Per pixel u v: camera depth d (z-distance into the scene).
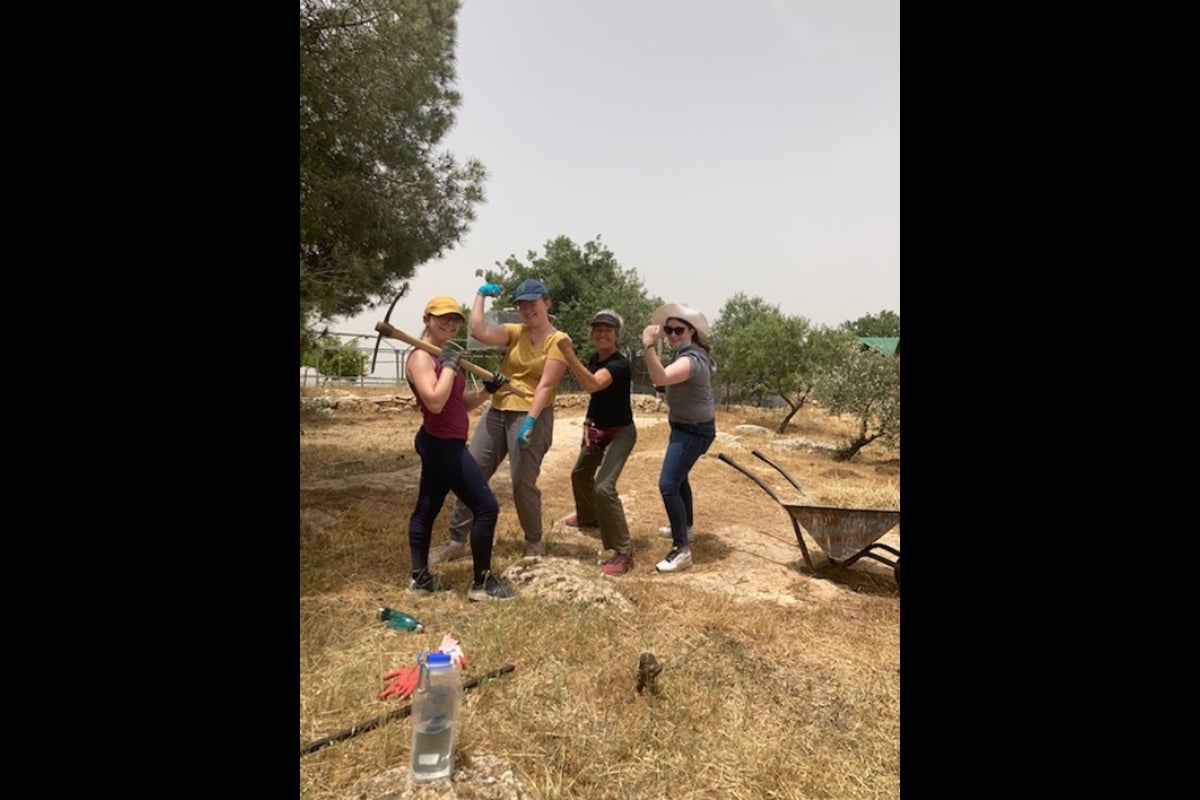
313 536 4.69
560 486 7.62
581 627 3.18
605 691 2.67
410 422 14.89
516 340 4.43
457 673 2.08
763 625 3.50
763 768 2.23
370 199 7.48
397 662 2.80
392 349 21.83
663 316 4.54
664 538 5.48
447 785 1.94
